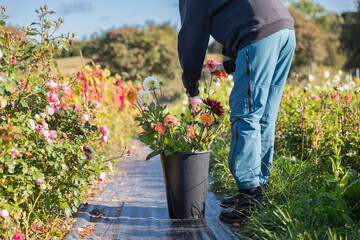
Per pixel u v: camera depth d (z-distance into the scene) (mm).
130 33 23156
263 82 2367
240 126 2408
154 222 2625
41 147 2209
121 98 7598
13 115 2082
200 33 2467
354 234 1919
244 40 2338
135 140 7852
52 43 2369
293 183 2787
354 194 2291
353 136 3186
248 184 2457
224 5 2396
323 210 2193
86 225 2553
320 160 3008
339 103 3947
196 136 2721
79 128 2602
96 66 6238
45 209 2254
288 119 4141
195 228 2490
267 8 2340
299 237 1893
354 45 15750
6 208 1826
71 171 2469
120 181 4059
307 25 17953
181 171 2580
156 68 23547
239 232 2385
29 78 2191
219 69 2777
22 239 1831
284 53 2508
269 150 2682
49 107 2273
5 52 2152
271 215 2338
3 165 1950
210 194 3414
